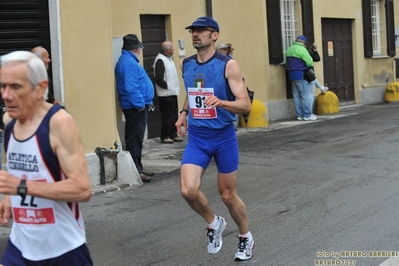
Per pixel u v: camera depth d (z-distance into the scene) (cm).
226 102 1037
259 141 2534
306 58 3109
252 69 3050
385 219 1384
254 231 1330
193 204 1086
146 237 1320
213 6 2820
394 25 4178
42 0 1725
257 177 1877
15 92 668
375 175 1850
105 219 1466
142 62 2498
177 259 1173
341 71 3734
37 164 682
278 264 1123
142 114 1842
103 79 1780
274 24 3112
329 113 3397
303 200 1584
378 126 2870
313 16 3422
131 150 1844
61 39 1692
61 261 705
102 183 1767
